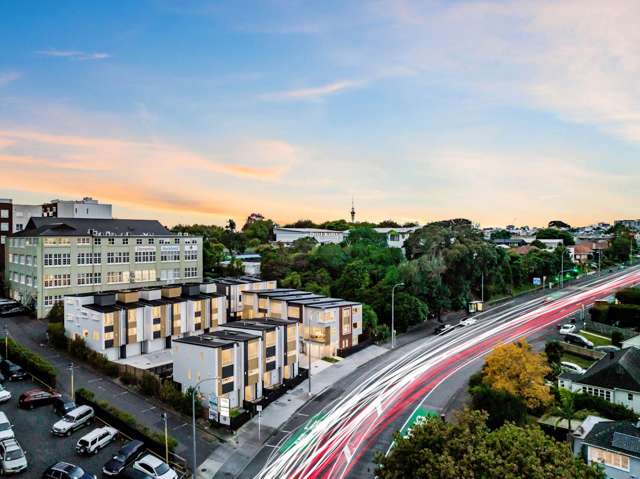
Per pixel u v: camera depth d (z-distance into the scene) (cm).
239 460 3631
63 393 4528
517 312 8556
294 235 17400
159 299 6391
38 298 7256
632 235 19412
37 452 3488
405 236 15650
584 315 7931
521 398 4262
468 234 9594
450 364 5875
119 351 5741
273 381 5106
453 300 8650
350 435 4041
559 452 2356
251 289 8075
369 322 7081
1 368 4997
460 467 2295
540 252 12294
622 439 3234
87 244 7862
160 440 3581
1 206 10600
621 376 4462
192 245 9406
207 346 4428
